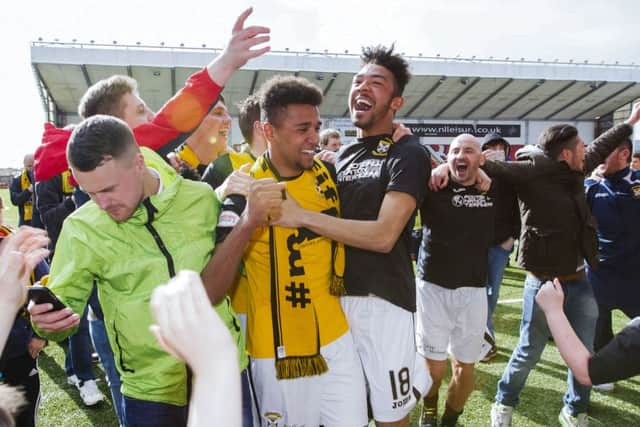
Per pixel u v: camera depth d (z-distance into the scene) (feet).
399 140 6.72
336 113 81.20
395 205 6.10
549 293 5.05
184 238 5.15
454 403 9.50
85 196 6.95
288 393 6.07
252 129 7.84
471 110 85.56
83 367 10.90
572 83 79.10
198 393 1.75
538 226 9.39
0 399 2.42
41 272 7.66
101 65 62.59
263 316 6.11
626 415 10.59
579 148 9.27
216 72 6.21
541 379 12.39
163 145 6.35
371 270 6.56
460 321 9.27
